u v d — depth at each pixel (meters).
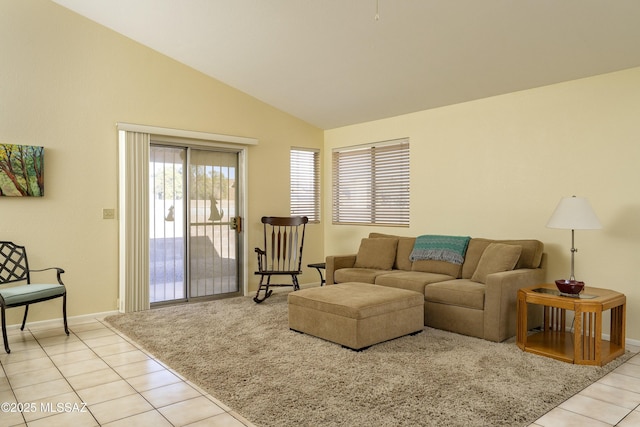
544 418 2.39
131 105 4.77
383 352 3.42
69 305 4.40
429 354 3.37
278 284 5.62
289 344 3.62
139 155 4.73
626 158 3.68
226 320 4.40
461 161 4.88
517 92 4.40
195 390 2.76
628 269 3.68
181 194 5.26
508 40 3.55
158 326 4.17
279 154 6.08
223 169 5.61
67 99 4.36
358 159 6.15
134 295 4.74
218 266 5.59
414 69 4.31
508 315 3.72
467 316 3.86
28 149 4.10
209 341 3.71
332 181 6.52
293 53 4.47
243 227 5.72
